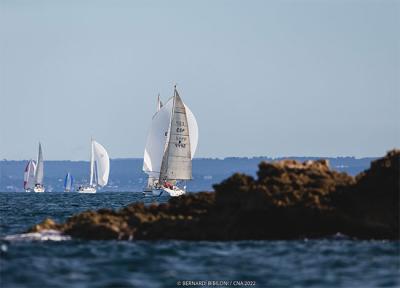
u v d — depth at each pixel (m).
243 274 176.50
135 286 165.00
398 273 174.88
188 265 187.12
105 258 196.00
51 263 189.12
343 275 173.50
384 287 162.12
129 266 186.25
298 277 172.38
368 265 183.88
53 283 167.25
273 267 183.38
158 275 176.38
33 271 178.88
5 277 172.50
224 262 190.12
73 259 194.88
